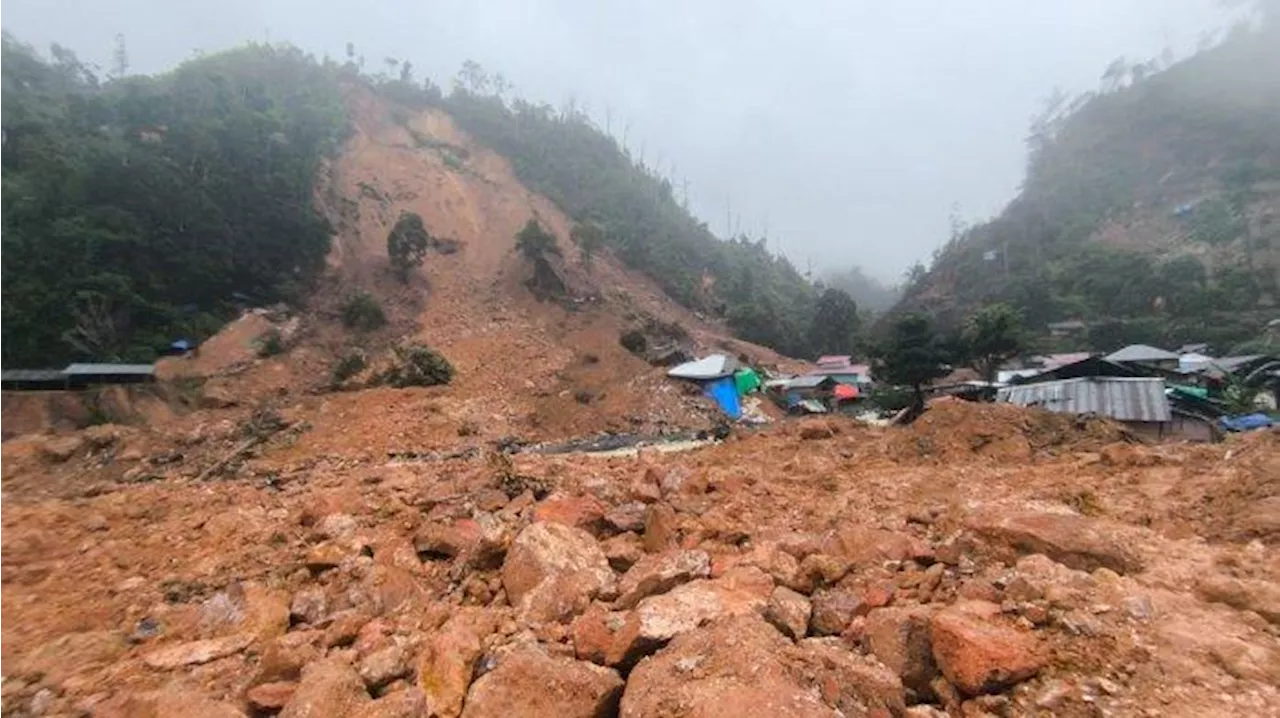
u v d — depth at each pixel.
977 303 77.62
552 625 6.12
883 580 6.47
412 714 4.71
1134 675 4.41
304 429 30.53
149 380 35.69
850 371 53.25
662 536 8.50
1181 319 60.81
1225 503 8.77
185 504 14.32
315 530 10.37
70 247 40.62
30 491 22.47
